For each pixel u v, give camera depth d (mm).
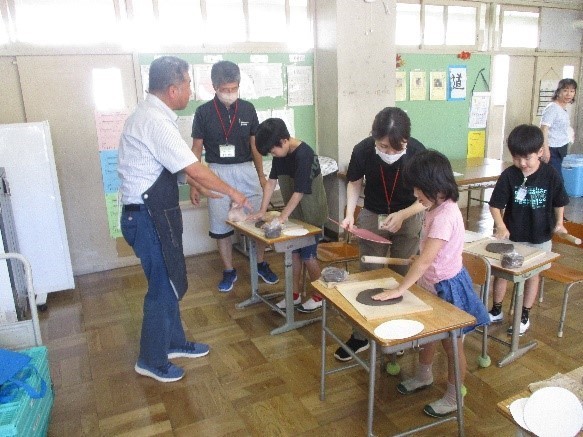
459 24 5027
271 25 4164
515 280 2168
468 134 5379
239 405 2166
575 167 5762
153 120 2027
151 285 2252
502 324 2805
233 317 3035
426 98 4992
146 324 2299
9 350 1929
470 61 5148
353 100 4277
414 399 2164
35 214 3182
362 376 2346
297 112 4418
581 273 2609
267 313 3074
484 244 2451
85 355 2641
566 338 2643
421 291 1855
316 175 2793
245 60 4074
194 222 4215
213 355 2594
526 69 5582
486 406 2092
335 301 1787
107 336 2852
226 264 3430
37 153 3107
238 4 3977
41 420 1834
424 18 4777
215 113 3168
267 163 4258
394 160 2107
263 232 2662
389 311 1672
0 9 3287
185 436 1981
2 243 2576
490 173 4160
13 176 3078
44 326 2996
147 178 2086
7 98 3424
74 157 3668
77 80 3555
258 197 3424
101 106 3658
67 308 3252
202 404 2184
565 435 974
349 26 4109
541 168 2445
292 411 2113
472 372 2340
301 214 2875
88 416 2123
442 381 2293
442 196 1730
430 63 4918
